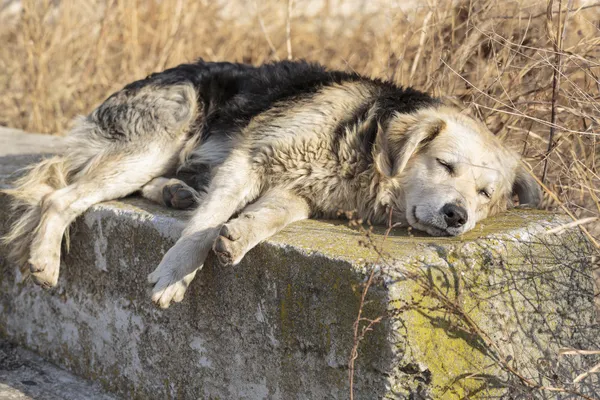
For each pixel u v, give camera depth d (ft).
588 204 19.72
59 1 38.88
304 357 14.39
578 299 16.48
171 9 37.11
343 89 18.58
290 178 17.43
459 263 14.15
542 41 22.76
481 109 21.81
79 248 18.75
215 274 15.79
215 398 16.30
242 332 15.48
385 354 13.05
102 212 18.06
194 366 16.58
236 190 17.20
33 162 22.67
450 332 13.69
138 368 17.87
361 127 17.69
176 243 15.85
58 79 35.76
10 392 18.34
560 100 22.11
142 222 17.13
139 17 38.11
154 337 17.35
